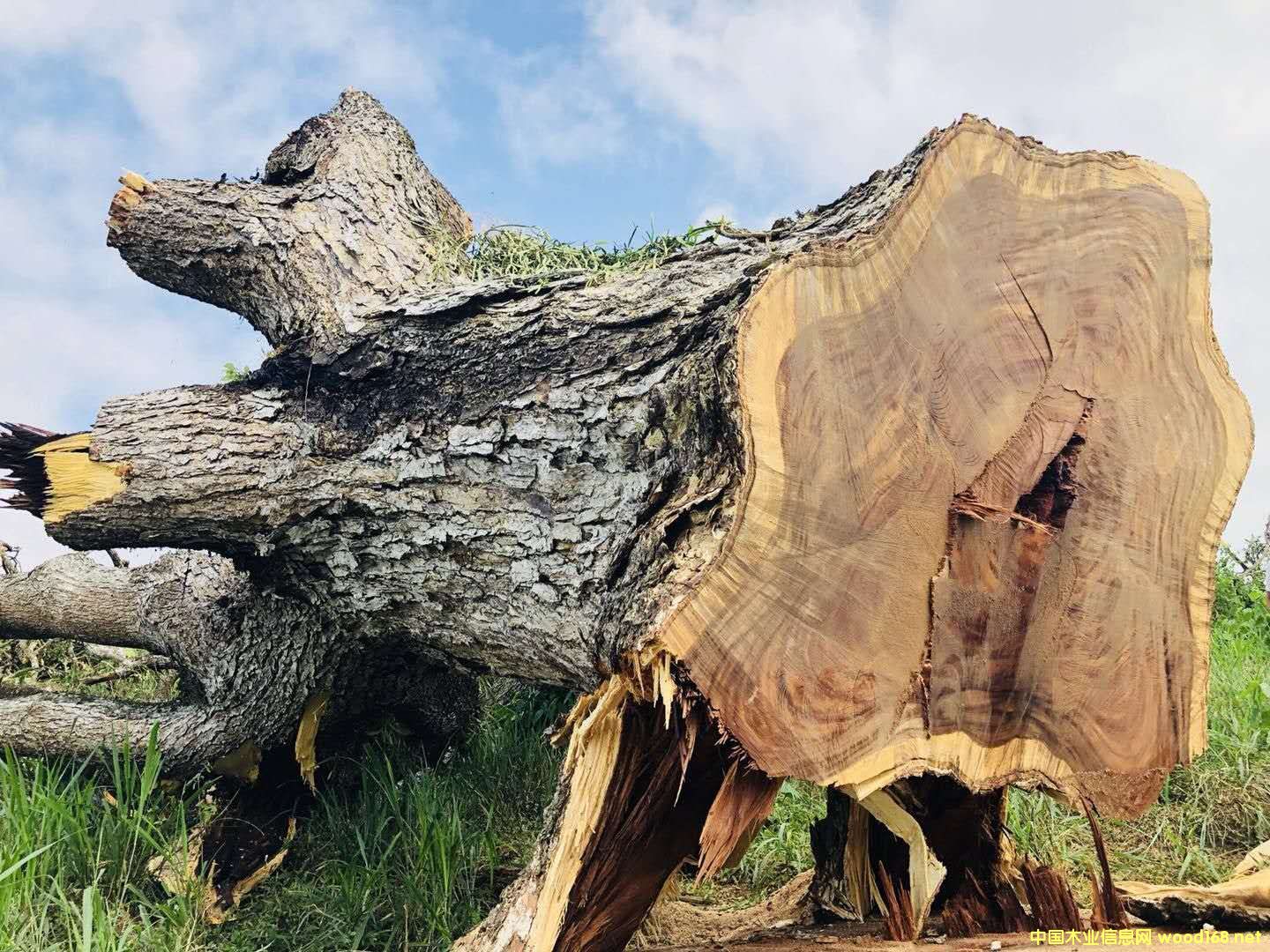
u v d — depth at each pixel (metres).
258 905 3.13
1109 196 2.22
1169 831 3.25
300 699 3.42
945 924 2.50
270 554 3.11
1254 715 3.80
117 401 3.07
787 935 2.60
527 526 2.49
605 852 2.09
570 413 2.39
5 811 2.92
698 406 2.02
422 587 2.85
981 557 2.02
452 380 2.72
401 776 3.70
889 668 1.92
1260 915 2.29
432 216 3.84
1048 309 2.13
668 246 3.12
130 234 3.44
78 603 4.14
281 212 3.40
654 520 1.98
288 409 3.04
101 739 3.43
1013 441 2.07
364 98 4.04
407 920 2.85
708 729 1.90
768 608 1.78
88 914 2.40
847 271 1.92
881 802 2.28
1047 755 2.14
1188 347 2.29
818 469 1.85
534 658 2.67
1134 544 2.23
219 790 3.54
